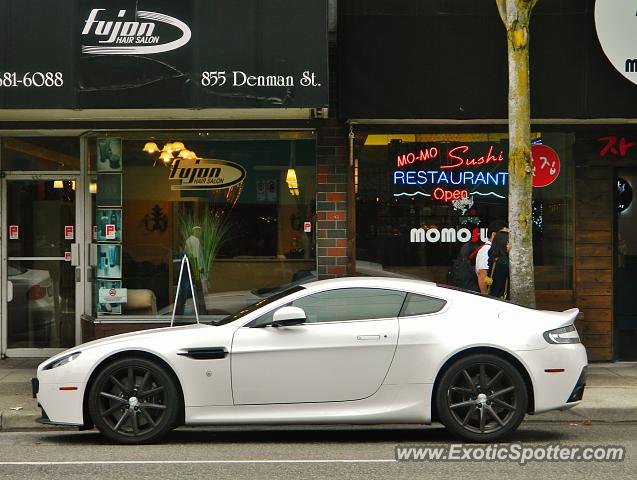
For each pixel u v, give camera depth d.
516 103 9.45
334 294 7.58
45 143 12.28
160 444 7.69
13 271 12.35
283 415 7.30
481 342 7.30
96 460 6.93
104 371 7.42
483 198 11.74
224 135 11.84
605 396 9.45
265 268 11.85
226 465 6.71
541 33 10.91
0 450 7.44
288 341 7.34
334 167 11.71
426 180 11.77
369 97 10.94
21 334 12.36
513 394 7.33
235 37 10.03
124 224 11.89
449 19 10.95
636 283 11.98
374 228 11.77
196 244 11.87
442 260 11.75
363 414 7.28
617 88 10.82
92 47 9.98
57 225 12.34
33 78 9.95
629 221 12.04
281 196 11.85
